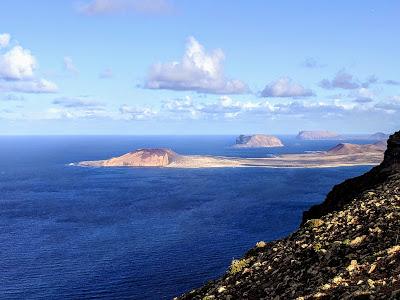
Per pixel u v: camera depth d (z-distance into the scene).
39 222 179.75
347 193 42.34
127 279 102.62
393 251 18.55
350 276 17.91
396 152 43.78
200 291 26.61
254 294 21.58
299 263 22.75
